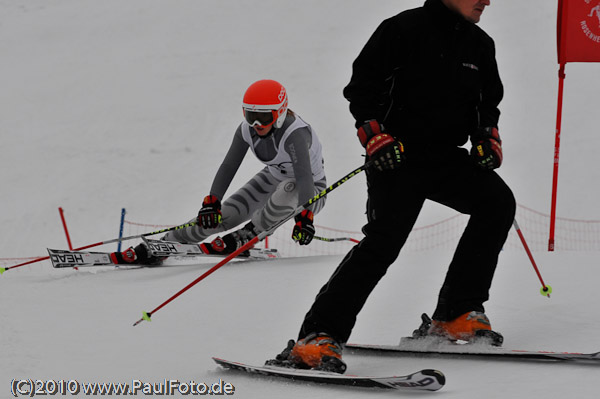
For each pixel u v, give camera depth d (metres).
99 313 14.83
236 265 20.11
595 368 8.33
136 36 107.38
